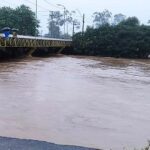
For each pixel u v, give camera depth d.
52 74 30.97
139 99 20.78
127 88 25.03
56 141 12.09
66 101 18.89
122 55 67.12
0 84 23.31
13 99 18.56
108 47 66.69
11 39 42.25
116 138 12.91
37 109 16.58
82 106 17.86
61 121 14.73
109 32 68.06
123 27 69.19
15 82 24.55
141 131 13.96
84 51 67.75
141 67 44.94
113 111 17.14
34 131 13.05
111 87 25.08
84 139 12.55
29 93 20.59
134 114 16.75
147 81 29.98
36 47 51.94
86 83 26.44
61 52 68.31
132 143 12.45
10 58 45.62
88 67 40.25
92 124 14.57
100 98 20.38
